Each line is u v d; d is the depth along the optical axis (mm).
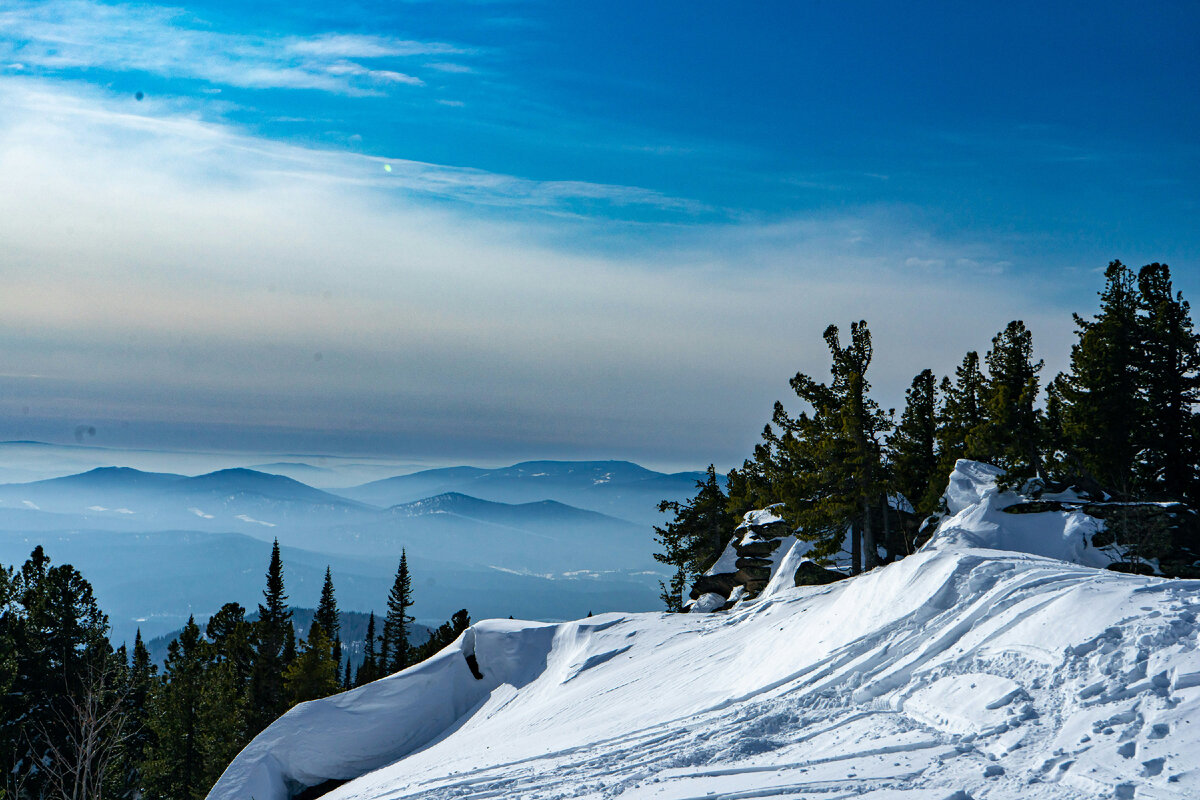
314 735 39188
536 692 39781
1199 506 41812
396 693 42031
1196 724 10930
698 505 68188
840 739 14875
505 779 18312
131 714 57688
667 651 36531
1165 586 15969
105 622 57688
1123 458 42406
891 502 48844
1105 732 11625
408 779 23766
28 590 56344
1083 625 15148
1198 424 43906
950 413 48906
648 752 17484
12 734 49750
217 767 57500
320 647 61250
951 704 14695
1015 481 40000
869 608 22656
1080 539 35438
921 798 11055
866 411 44656
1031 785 10797
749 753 15461
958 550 22812
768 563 52969
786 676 20578
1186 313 45188
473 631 45875
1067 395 43969
